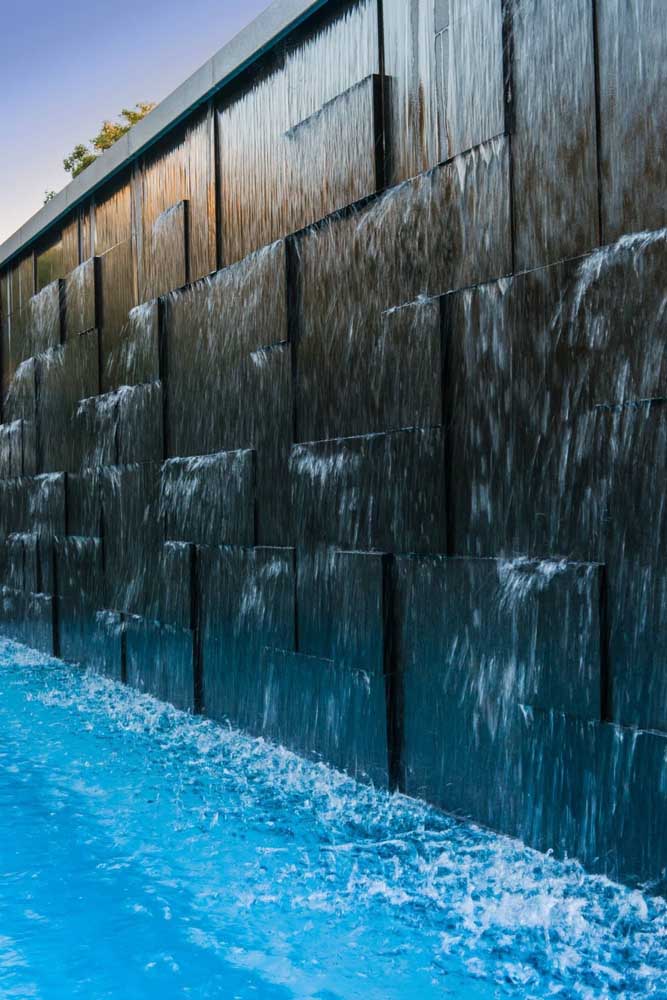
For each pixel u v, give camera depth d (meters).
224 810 4.72
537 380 3.96
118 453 7.97
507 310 4.09
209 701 6.63
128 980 3.13
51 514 9.52
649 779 3.48
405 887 3.74
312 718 5.41
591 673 3.70
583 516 3.77
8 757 5.80
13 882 3.93
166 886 3.85
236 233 6.29
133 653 7.77
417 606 4.64
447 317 4.43
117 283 8.06
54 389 9.44
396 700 4.80
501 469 4.16
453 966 3.14
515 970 3.10
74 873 4.00
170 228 7.08
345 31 5.18
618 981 3.01
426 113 4.62
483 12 4.23
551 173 3.92
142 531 7.55
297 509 5.54
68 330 9.09
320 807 4.71
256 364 5.94
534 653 3.97
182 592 6.87
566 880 3.71
